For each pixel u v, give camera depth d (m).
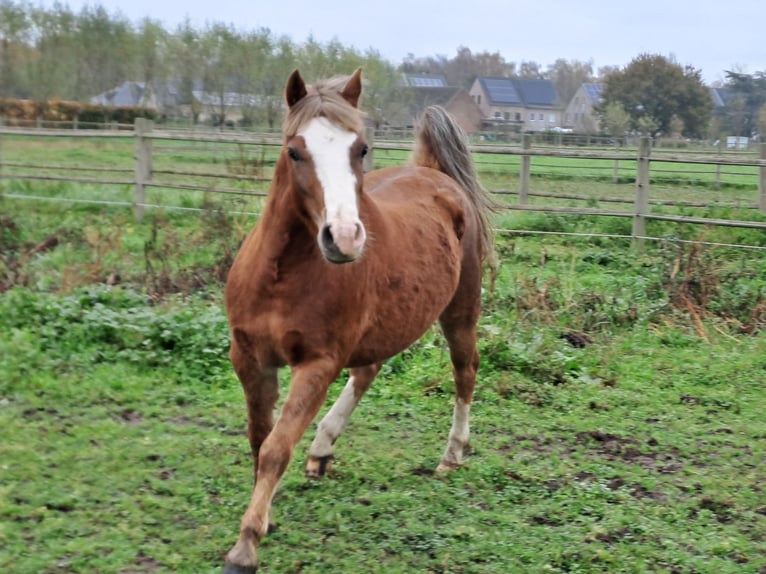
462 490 4.42
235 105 35.19
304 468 4.57
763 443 5.23
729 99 51.25
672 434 5.33
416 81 73.62
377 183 4.51
